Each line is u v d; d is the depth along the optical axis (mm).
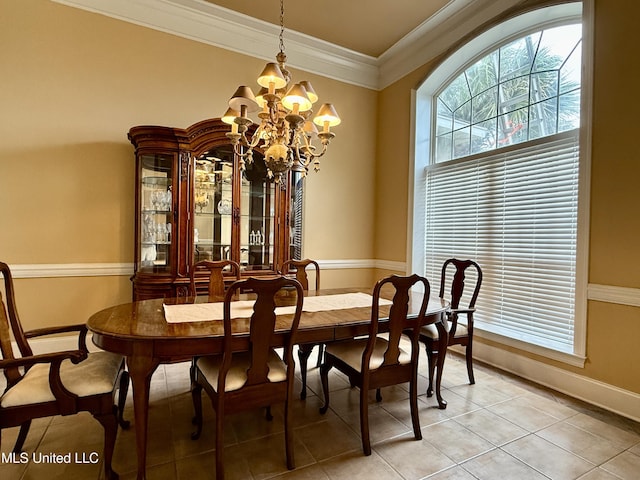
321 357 2998
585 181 2479
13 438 1950
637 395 2207
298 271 3139
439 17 3480
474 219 3490
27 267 2904
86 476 1653
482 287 3387
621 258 2293
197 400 1979
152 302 2264
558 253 2752
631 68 2246
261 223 3688
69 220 3039
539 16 2873
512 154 3141
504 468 1750
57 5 2961
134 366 1551
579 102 2666
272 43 3836
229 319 1568
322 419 2205
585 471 1734
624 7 2281
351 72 4367
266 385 1709
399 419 2209
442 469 1737
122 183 3221
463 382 2775
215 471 1686
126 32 3205
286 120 2053
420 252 4078
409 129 4082
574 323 2545
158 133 3012
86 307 3115
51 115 2959
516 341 2928
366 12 3439
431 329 2562
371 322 1878
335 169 4316
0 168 2816
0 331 1688
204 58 3529
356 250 4492
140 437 1557
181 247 3119
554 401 2459
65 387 1567
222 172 3430
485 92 3467
